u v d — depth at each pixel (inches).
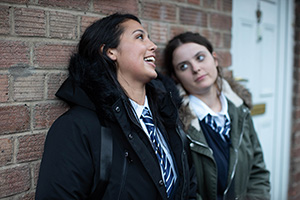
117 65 40.3
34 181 41.5
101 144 35.7
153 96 44.9
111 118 36.4
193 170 48.6
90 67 37.2
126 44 39.0
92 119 36.5
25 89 39.9
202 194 51.4
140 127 37.4
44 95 41.9
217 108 56.6
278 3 90.7
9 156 39.0
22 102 39.8
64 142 34.5
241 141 55.4
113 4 49.6
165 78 48.8
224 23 71.9
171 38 60.3
